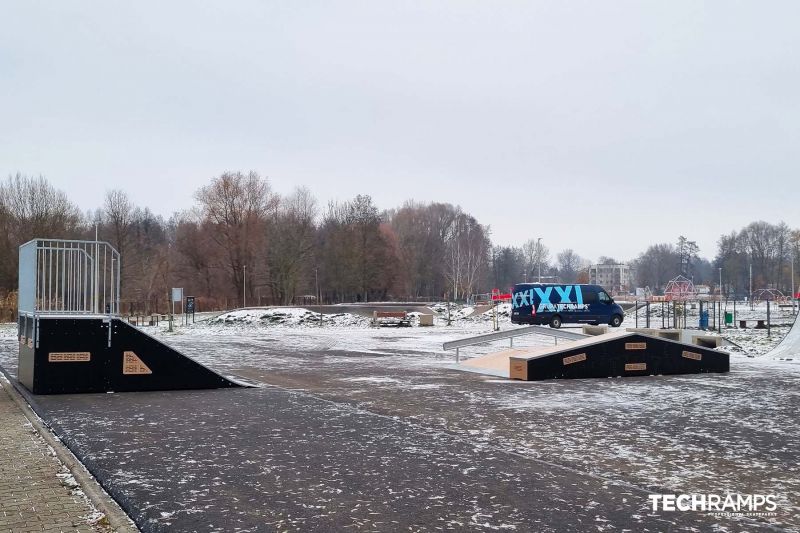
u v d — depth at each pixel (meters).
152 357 14.27
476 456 8.15
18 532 5.41
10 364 19.75
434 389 14.71
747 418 10.98
